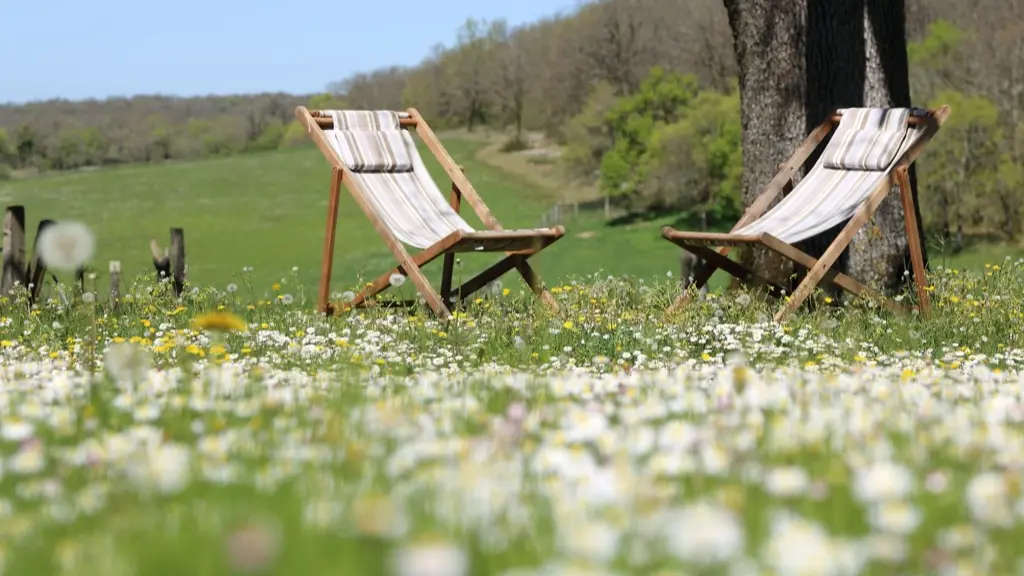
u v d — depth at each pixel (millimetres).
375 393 3611
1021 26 39719
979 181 39125
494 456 2254
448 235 7043
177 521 1661
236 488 1998
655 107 63250
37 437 2707
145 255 57594
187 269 9383
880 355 5918
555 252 56656
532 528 1623
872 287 8070
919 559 1546
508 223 63844
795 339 6316
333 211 7660
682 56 67125
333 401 3342
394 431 2643
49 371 4512
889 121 8055
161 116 95875
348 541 1502
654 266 52000
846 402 3271
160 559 1409
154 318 7605
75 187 82000
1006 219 39469
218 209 71938
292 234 64000
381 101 103375
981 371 4637
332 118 7996
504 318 6844
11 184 84438
